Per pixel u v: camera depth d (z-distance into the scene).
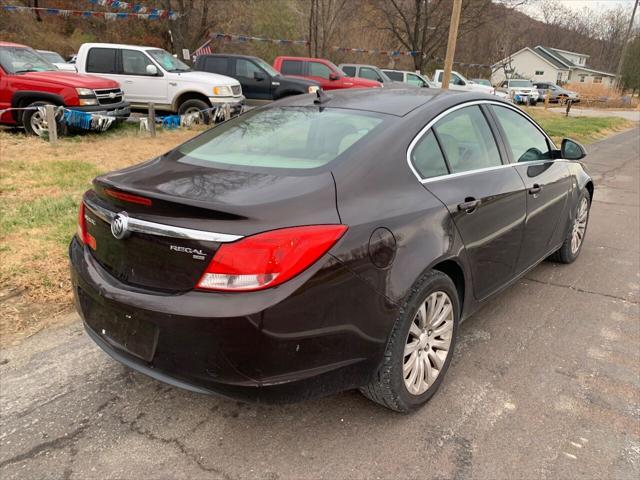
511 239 3.43
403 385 2.54
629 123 24.20
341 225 2.19
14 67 9.88
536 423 2.67
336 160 2.51
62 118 9.53
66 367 3.05
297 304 2.05
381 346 2.37
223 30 30.30
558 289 4.39
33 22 30.05
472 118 3.34
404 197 2.54
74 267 2.60
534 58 62.06
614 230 6.32
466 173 3.07
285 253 2.03
